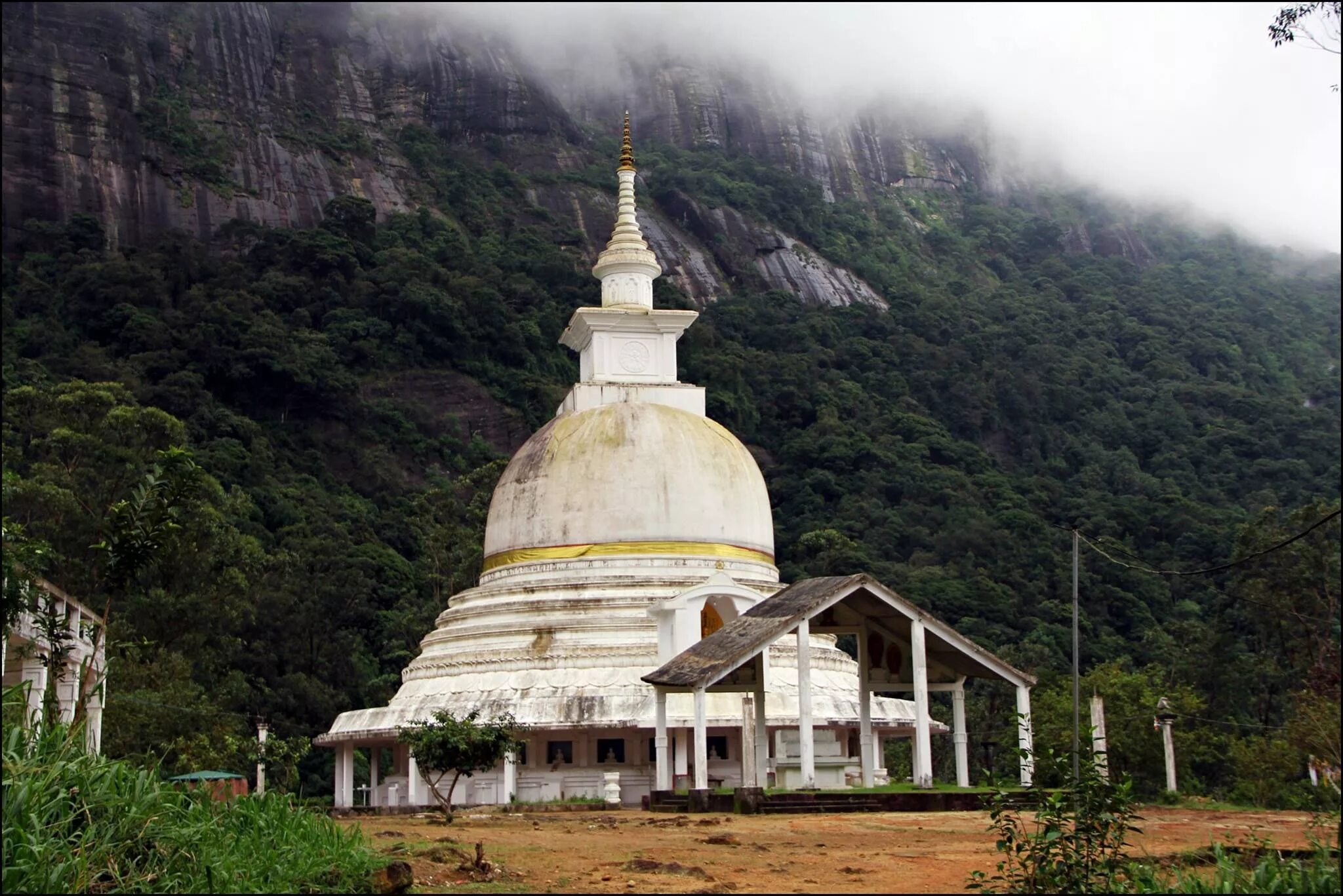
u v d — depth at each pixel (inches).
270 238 5620.1
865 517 4660.4
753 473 2020.2
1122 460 5403.5
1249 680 3203.7
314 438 4776.1
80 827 682.8
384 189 6604.3
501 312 5472.4
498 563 1975.9
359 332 5187.0
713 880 753.6
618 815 1391.5
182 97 6451.8
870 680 1531.7
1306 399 6678.2
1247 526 3243.1
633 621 1829.5
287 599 3208.7
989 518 4596.5
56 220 5659.5
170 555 936.3
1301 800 1644.9
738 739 1811.0
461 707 1790.1
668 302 6146.7
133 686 2220.7
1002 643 3735.2
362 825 1220.5
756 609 1528.1
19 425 3341.5
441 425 5093.5
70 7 6181.1
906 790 1330.0
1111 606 4168.3
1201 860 825.5
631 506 1899.6
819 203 7775.6
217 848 692.7
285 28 7342.5
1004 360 6097.4
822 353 5979.3
